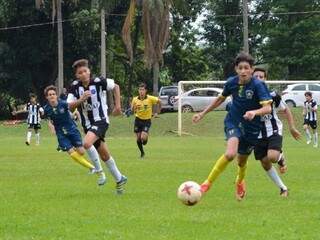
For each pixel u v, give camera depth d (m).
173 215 19.25
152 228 17.23
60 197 23.33
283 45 120.75
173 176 30.69
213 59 132.12
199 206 21.00
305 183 27.91
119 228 17.25
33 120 59.25
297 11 122.00
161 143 59.59
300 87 88.25
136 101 43.19
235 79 21.02
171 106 93.38
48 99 32.03
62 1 102.62
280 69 126.44
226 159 19.97
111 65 118.25
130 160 40.47
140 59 119.44
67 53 107.75
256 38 128.38
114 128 76.25
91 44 106.69
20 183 27.94
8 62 104.12
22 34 105.62
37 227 17.42
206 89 91.38
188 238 15.97
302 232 16.72
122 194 24.05
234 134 20.56
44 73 109.81
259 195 23.78
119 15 108.56
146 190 25.22
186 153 46.69
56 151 49.44
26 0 102.25
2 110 115.44
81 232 16.72
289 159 41.31
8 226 17.58
